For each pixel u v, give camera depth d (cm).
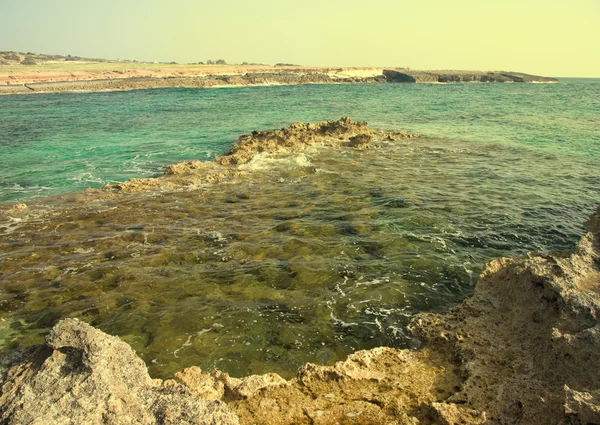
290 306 931
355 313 905
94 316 908
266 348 805
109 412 487
